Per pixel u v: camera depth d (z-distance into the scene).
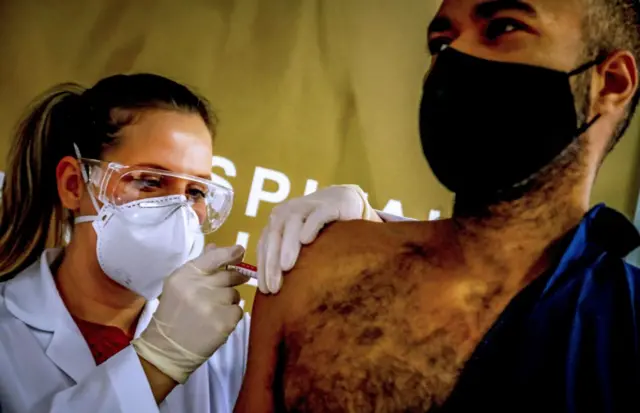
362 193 1.27
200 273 1.20
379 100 1.35
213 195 1.34
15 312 1.29
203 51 1.44
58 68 1.44
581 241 1.03
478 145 1.11
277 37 1.43
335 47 1.40
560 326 1.00
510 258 1.05
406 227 1.14
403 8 1.37
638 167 1.09
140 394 1.13
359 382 1.08
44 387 1.22
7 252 1.39
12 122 1.41
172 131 1.33
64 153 1.35
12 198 1.39
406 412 1.04
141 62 1.44
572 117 1.04
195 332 1.17
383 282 1.11
